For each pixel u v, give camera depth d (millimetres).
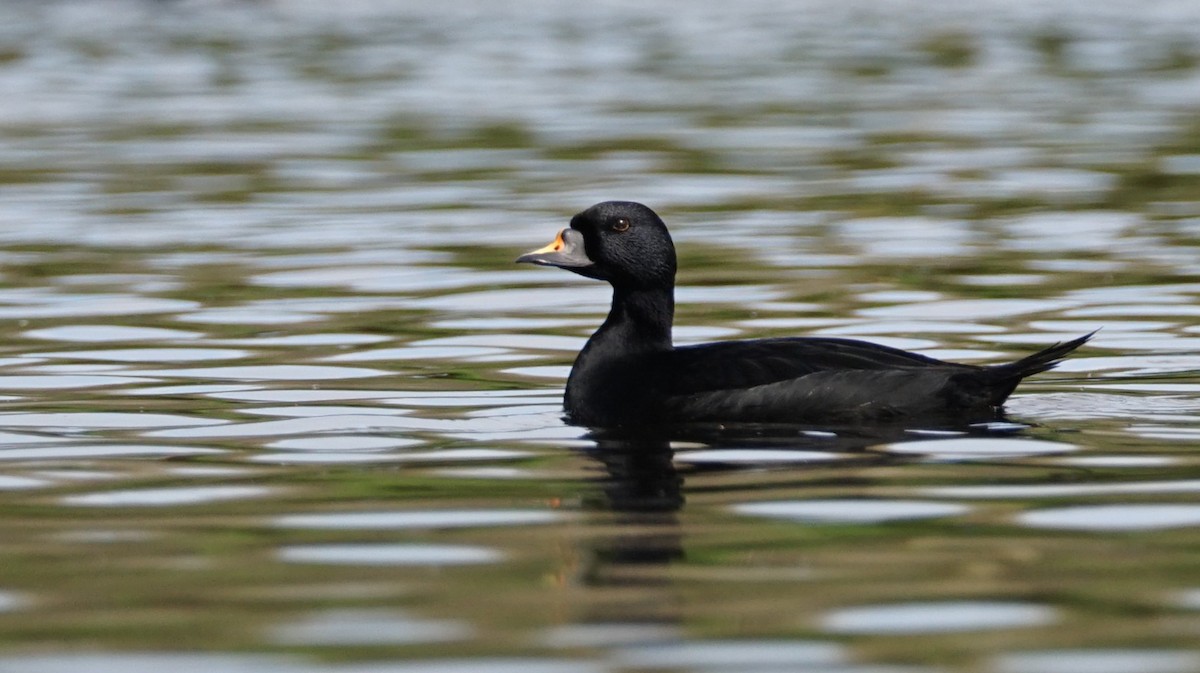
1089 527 9648
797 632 7941
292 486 11000
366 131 33906
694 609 8297
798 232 22938
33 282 19844
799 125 34188
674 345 16641
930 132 33000
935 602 8344
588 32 55781
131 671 7547
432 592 8617
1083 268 20156
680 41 52719
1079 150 30281
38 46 51406
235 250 21938
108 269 20656
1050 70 44125
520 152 31016
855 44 51188
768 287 19328
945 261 20750
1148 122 33906
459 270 20578
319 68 45812
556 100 38688
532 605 8391
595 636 7930
